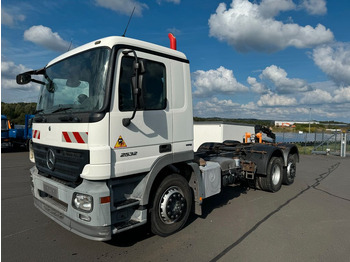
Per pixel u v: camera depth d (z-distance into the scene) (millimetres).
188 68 4348
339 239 4062
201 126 14414
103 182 3180
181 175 4262
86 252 3609
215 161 5582
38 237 4066
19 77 4387
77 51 3689
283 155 7496
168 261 3383
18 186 7344
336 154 18562
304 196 6562
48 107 4027
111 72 3195
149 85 3680
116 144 3229
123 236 4113
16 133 17359
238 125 14820
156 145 3744
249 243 3896
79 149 3193
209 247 3762
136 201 3518
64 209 3389
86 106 3318
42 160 3973
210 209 5469
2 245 3799
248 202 5984
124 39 3418
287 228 4484
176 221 4109
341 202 6086
